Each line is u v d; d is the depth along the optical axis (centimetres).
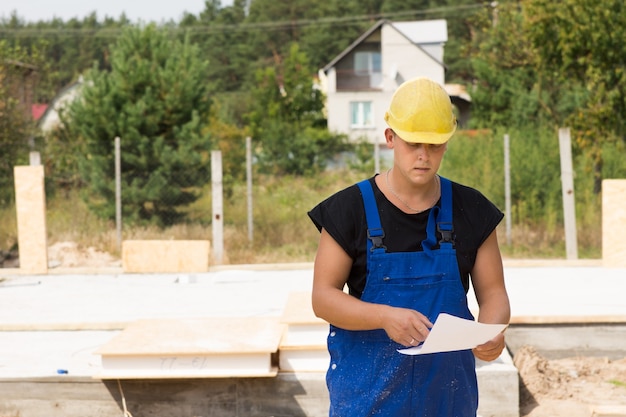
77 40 11150
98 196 1964
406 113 354
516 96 3130
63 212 1972
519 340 845
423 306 362
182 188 1972
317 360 701
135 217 1942
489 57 3169
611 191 1308
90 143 1975
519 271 1292
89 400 699
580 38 1839
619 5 1833
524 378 762
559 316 843
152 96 2064
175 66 2123
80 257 1783
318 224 373
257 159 2312
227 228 1903
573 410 708
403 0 9894
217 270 1361
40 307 1066
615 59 1844
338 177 2155
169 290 1189
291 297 856
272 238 1875
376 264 364
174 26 10600
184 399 691
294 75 5828
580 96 2420
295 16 10575
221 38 10838
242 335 721
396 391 372
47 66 3716
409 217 368
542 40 1922
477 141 1967
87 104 2052
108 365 680
